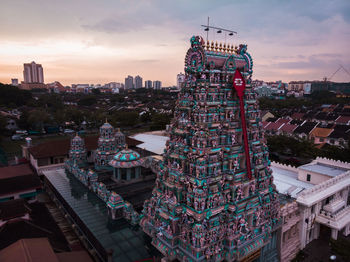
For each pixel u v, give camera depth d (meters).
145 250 28.11
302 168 45.78
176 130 25.33
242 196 25.23
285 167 51.94
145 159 57.97
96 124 146.88
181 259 23.59
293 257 33.94
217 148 23.98
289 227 32.50
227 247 23.94
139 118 160.75
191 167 23.36
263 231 26.58
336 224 35.75
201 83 23.38
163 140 79.38
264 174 27.20
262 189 26.98
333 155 70.31
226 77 24.80
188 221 23.06
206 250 22.53
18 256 23.64
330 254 34.97
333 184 39.22
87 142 69.38
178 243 24.33
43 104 192.12
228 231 23.95
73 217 37.66
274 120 125.31
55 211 46.28
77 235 37.00
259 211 26.11
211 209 22.94
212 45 24.39
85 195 42.62
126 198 43.72
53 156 62.88
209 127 23.72
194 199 22.44
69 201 40.12
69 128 149.00
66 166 56.59
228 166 25.03
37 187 49.25
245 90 26.41
